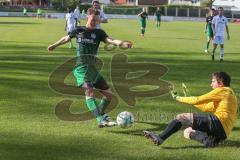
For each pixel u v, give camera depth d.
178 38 83.62
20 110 23.78
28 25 118.56
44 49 56.44
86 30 21.41
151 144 18.73
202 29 122.06
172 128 18.19
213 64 45.38
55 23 131.25
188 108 25.08
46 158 16.72
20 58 46.31
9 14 198.12
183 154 17.58
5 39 71.81
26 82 31.94
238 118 22.75
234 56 54.16
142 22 86.56
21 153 17.17
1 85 30.62
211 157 17.30
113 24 134.12
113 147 18.22
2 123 21.17
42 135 19.52
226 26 48.78
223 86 18.81
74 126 21.11
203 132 18.66
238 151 18.12
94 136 19.66
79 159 16.72
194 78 35.81
